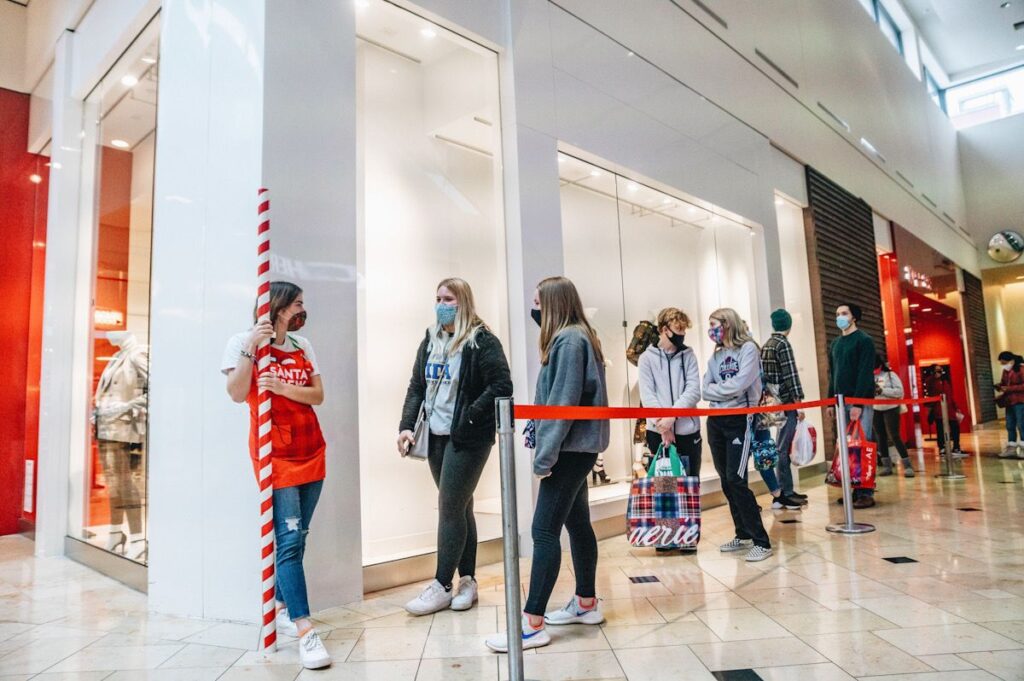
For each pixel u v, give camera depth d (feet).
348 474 9.40
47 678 6.98
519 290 12.89
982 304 55.06
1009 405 27.55
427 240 13.43
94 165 15.10
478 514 13.23
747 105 22.61
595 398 7.57
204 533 9.11
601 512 13.94
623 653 7.00
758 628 7.66
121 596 10.69
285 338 8.07
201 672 6.96
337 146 9.89
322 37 9.92
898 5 44.62
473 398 8.63
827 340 25.70
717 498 17.78
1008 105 53.42
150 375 10.21
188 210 9.94
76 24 15.56
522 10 13.88
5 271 17.61
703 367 19.40
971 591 8.78
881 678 6.05
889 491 18.95
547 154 13.96
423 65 13.76
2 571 13.16
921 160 43.70
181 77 10.43
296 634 8.02
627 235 17.01
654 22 18.31
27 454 17.22
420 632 7.96
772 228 23.04
